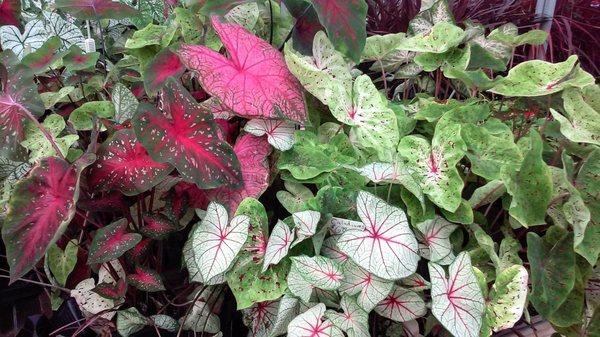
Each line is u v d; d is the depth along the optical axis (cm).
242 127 91
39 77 113
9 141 83
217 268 69
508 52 119
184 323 81
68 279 91
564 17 186
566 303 79
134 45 100
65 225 68
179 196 85
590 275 82
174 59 89
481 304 65
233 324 90
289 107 82
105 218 91
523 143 90
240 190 79
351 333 67
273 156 86
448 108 93
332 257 73
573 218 75
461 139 77
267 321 77
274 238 70
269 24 108
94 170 76
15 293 100
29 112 81
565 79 84
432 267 67
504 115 99
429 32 103
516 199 74
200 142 73
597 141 78
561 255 77
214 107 87
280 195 82
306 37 95
